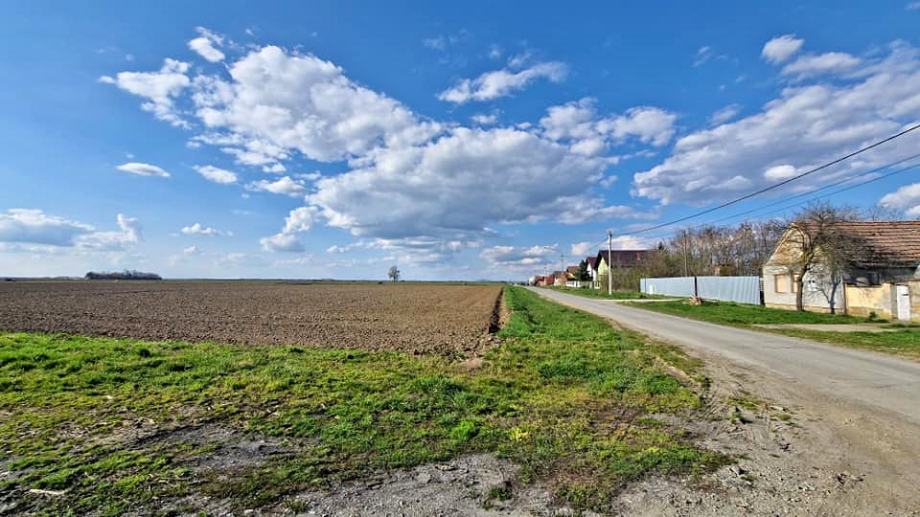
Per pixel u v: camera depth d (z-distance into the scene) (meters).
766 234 46.97
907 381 8.31
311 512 3.67
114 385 7.74
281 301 37.34
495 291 66.94
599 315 23.05
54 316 21.42
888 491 4.00
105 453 4.89
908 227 23.67
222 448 5.05
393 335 15.81
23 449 4.98
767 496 3.92
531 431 5.57
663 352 11.39
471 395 7.15
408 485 4.15
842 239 22.02
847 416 6.21
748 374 8.97
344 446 5.09
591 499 3.88
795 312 23.25
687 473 4.39
